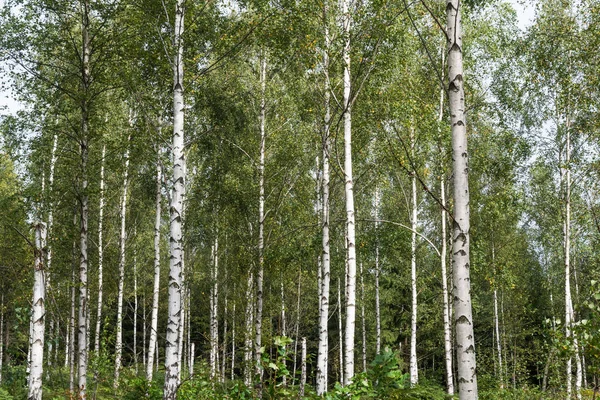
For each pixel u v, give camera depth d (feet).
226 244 65.92
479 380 59.82
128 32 39.86
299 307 83.87
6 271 44.24
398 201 70.74
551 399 47.52
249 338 54.08
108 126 49.90
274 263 49.78
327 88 39.37
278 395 20.10
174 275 29.60
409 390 19.44
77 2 41.70
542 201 60.64
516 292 82.48
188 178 64.03
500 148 51.62
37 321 23.58
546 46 46.32
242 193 53.36
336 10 38.24
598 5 41.29
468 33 49.75
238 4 37.83
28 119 42.09
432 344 86.79
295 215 56.49
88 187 40.34
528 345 86.69
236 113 52.26
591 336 22.58
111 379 52.70
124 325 123.03
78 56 41.16
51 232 40.73
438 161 47.80
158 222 57.67
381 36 36.60
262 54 54.60
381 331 96.84
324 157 43.04
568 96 45.85
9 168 69.00
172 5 35.47
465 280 15.46
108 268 65.16
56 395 44.83
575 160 50.96
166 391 28.37
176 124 31.60
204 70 33.78
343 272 78.95
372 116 41.11
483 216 55.57
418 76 49.26
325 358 41.09
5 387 48.24
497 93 50.78
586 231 59.93
